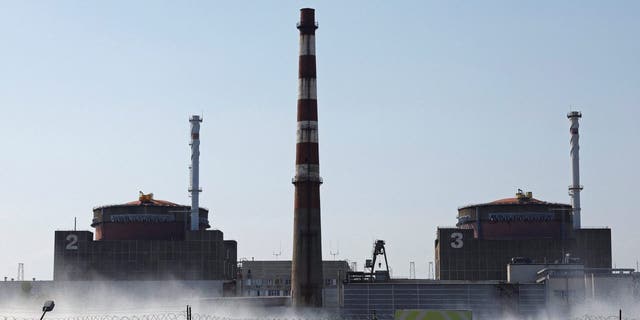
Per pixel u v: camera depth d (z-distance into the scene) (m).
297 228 193.38
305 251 192.38
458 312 69.00
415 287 171.00
